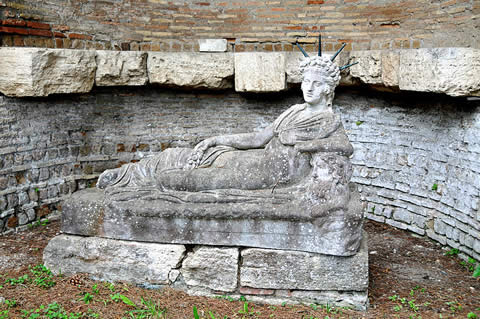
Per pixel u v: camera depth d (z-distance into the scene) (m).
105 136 5.96
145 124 6.14
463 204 4.55
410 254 4.71
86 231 4.01
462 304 3.68
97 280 3.97
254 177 3.90
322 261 3.61
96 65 5.46
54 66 5.08
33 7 5.17
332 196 3.58
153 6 6.06
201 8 6.14
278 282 3.69
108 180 4.23
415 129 5.32
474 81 4.28
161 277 3.86
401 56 4.90
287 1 5.98
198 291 3.83
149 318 3.40
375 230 5.39
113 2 5.88
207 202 3.77
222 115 6.31
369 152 5.77
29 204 5.21
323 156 3.70
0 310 3.42
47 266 4.06
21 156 5.13
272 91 5.71
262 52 5.67
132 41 6.04
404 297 3.80
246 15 6.08
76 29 5.61
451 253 4.66
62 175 5.59
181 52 5.76
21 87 4.89
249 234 3.71
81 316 3.39
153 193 3.94
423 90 4.64
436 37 5.09
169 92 6.18
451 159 4.79
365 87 5.77
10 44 4.99
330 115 3.93
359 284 3.58
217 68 5.70
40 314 3.39
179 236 3.83
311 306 3.65
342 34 5.86
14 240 4.84
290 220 3.61
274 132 4.05
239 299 3.74
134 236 3.91
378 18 5.63
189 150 4.23
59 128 5.54
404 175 5.39
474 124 4.47
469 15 4.70
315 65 3.86
